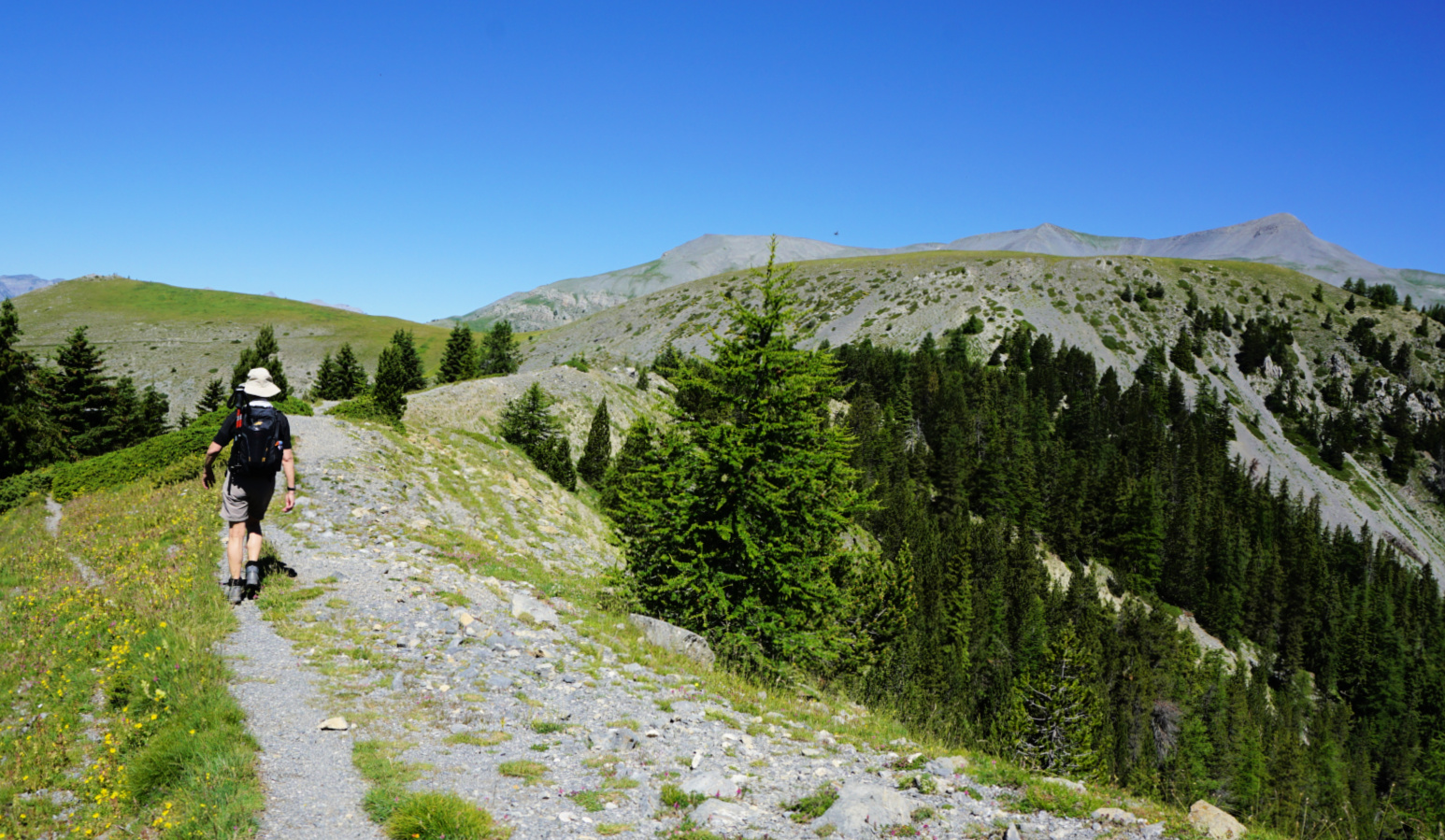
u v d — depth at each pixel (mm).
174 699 6863
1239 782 61938
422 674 8430
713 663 12070
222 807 4996
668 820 5543
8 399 45719
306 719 6824
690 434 17438
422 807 5000
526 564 18531
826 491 17516
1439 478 165875
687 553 16344
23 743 6652
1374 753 89062
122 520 18547
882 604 34031
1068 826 6180
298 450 26047
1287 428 178625
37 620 10438
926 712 11508
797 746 7973
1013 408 144250
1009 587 85000
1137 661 74000
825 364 17578
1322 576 119625
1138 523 113500
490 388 72625
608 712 8117
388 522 17922
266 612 9727
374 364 186500
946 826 5883
